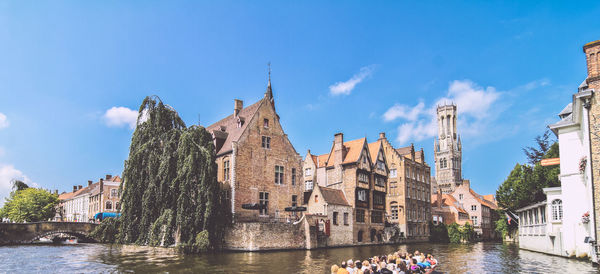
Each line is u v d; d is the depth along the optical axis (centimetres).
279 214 4522
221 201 3794
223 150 4459
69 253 3525
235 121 4866
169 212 3450
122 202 3788
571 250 2831
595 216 2380
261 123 4534
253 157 4378
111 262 2816
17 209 7331
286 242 3994
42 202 7600
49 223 5188
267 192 4450
